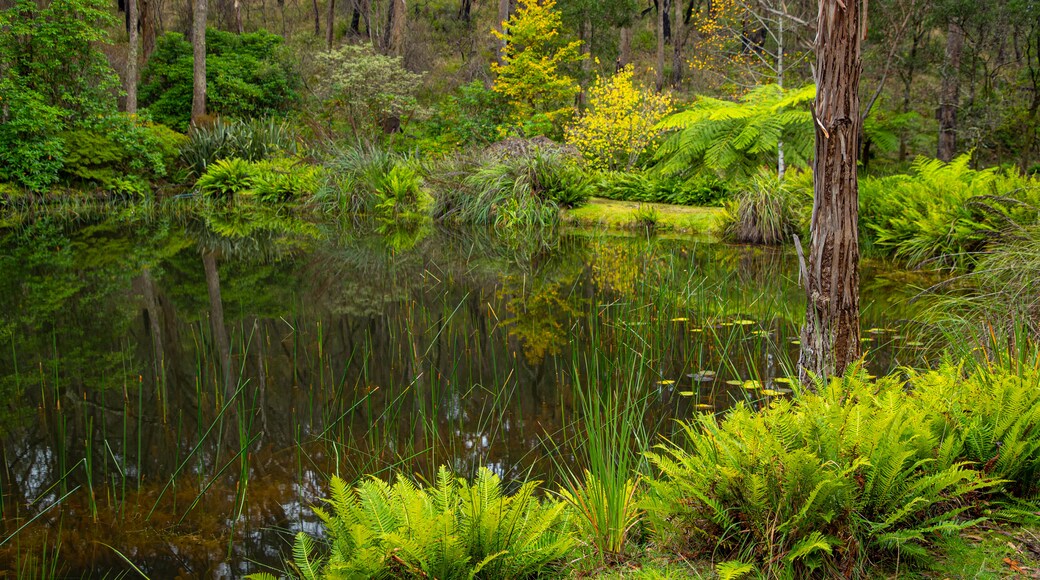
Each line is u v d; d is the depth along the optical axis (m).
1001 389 2.64
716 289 7.32
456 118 18.86
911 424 2.42
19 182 14.45
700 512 2.29
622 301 7.05
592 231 11.77
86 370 5.29
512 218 12.10
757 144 11.85
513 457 3.59
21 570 2.69
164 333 6.32
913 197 8.80
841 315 3.13
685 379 4.66
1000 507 2.46
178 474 3.54
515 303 7.27
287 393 4.72
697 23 19.91
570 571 2.22
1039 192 7.03
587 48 22.28
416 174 14.70
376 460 3.63
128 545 2.88
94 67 15.40
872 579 2.07
